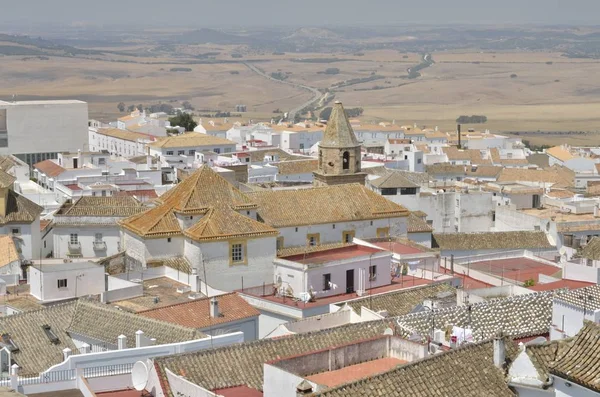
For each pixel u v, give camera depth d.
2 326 85.50
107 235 146.75
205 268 114.00
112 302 99.75
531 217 155.62
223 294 97.69
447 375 59.62
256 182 192.25
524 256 134.75
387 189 164.75
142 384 66.44
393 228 134.62
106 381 67.88
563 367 54.19
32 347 83.19
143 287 105.88
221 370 67.25
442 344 74.12
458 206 167.50
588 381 52.19
